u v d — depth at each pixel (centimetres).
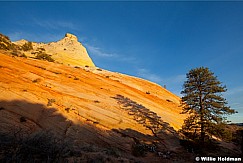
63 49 6141
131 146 1706
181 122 2645
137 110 2459
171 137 2112
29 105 1844
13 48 4278
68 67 3309
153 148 1741
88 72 3403
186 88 2125
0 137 586
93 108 2183
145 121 2258
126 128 1992
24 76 2395
